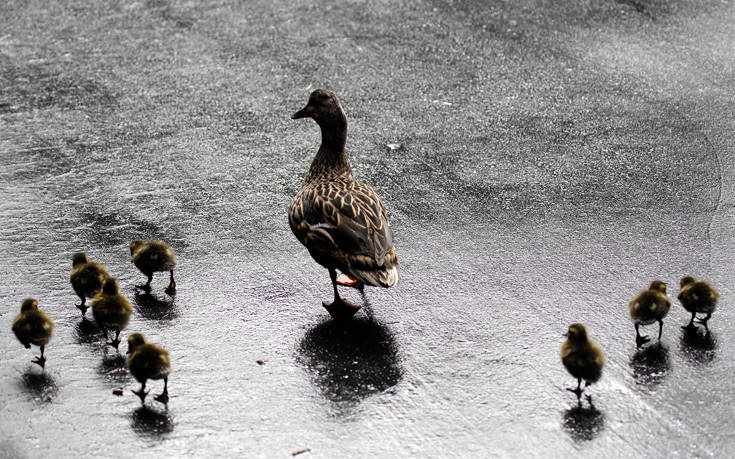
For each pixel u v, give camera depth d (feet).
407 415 31.30
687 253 40.78
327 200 36.17
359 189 37.32
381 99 58.65
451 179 48.70
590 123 54.08
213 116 57.57
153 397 32.73
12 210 47.03
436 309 37.50
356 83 61.00
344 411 31.68
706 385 32.01
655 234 42.50
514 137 53.06
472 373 33.37
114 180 50.11
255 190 48.67
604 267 40.01
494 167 49.80
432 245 42.42
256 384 33.32
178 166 51.52
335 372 33.88
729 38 64.08
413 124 55.21
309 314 37.68
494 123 54.85
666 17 67.92
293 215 37.52
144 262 38.96
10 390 33.22
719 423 30.12
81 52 67.62
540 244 42.14
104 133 55.72
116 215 46.47
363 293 38.99
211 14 73.61
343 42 67.26
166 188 49.11
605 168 49.06
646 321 33.78
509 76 60.75
